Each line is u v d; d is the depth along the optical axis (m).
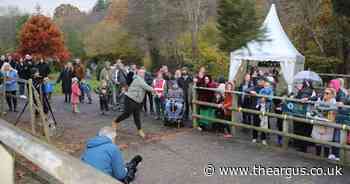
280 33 13.01
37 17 37.34
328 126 6.07
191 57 23.16
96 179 1.30
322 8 18.16
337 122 6.21
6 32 37.56
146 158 6.38
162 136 7.99
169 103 8.85
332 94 6.51
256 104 7.48
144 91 7.87
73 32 41.56
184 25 24.84
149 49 27.55
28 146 1.79
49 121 8.02
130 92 7.76
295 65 11.84
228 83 8.02
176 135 8.09
